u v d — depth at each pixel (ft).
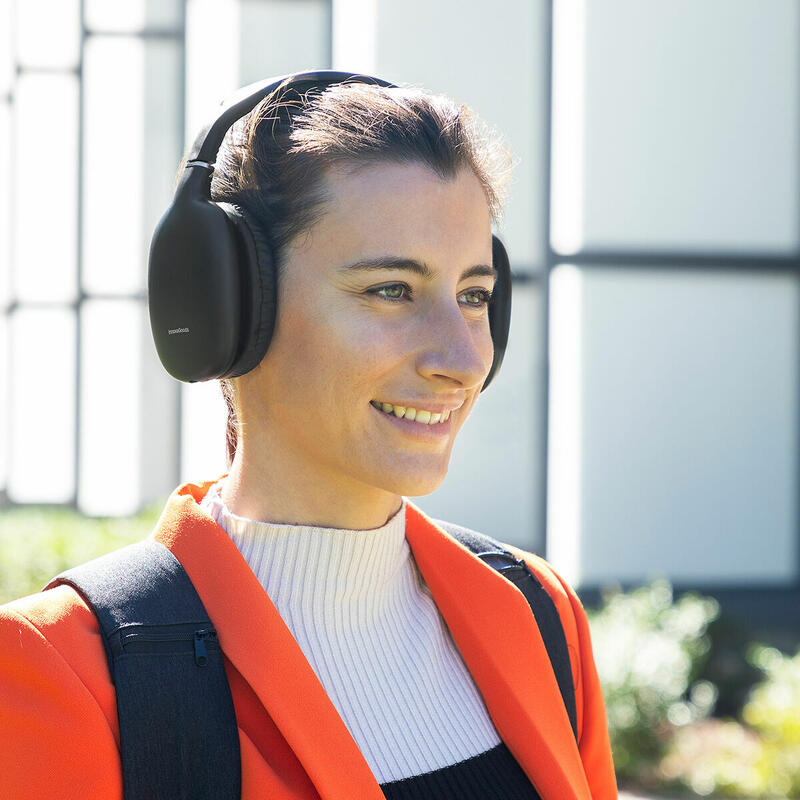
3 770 4.08
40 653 4.17
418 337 4.50
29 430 34.17
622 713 20.93
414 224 4.50
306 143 4.55
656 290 31.19
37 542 27.20
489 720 5.24
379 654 5.06
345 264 4.47
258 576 4.88
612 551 31.27
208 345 4.56
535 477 31.01
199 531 4.75
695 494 31.45
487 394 31.37
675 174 30.94
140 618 4.35
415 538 5.50
